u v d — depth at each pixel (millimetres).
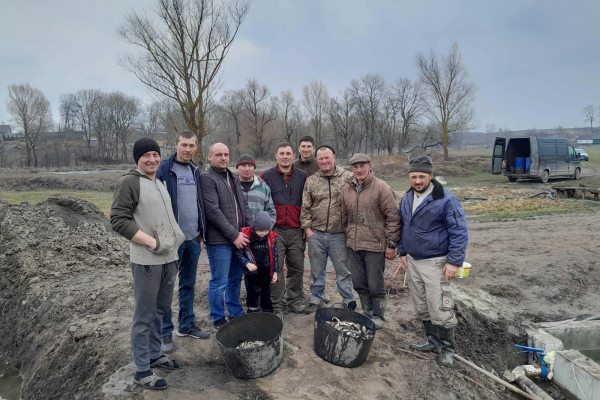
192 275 3846
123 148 54406
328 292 5512
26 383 4293
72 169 38500
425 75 34094
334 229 4430
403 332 4438
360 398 3199
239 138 51812
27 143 44500
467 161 32719
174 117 20031
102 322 4457
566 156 21016
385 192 4035
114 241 7789
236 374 3301
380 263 4180
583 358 4359
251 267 3803
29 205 8930
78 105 58906
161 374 3291
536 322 5445
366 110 48500
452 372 3791
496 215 12039
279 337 3443
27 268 6305
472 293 5836
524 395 3986
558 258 7238
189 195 3643
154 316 3125
